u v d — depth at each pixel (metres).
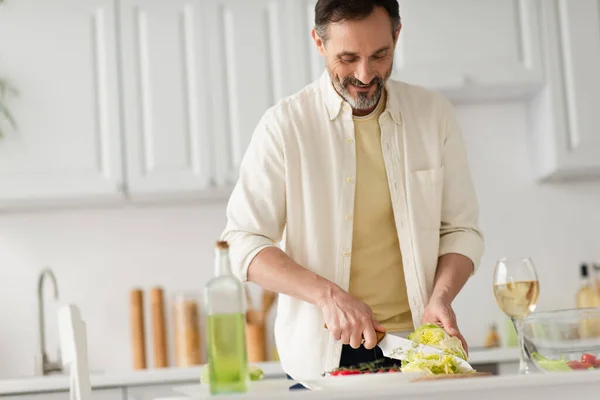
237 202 2.32
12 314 4.11
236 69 3.93
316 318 2.24
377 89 2.23
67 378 3.50
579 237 4.21
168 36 3.94
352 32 2.12
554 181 4.23
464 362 1.64
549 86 3.95
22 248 4.14
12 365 4.09
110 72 3.91
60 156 3.86
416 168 2.33
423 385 1.37
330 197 2.30
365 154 2.33
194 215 4.21
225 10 3.96
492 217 4.21
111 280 4.16
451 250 2.32
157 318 4.08
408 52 3.96
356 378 1.51
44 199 3.88
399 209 2.30
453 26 3.97
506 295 1.95
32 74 3.88
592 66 3.95
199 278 4.18
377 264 2.31
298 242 2.30
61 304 4.13
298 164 2.30
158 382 3.56
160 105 3.90
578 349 1.62
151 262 4.18
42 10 3.92
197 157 3.89
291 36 3.94
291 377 2.29
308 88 2.41
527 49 3.97
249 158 2.34
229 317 1.43
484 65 3.96
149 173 3.88
